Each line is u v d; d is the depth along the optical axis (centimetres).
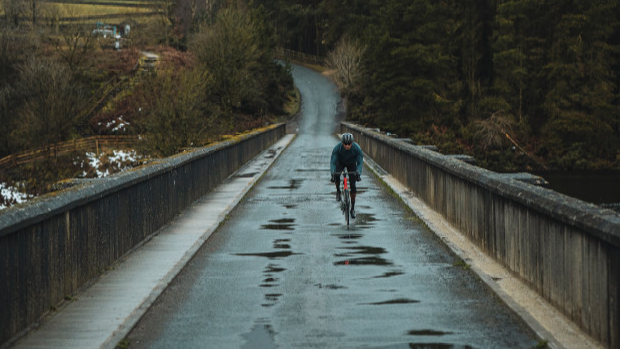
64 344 745
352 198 1681
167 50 10906
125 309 891
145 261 1230
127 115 7738
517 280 1036
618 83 9206
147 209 1491
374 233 1545
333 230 1597
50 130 6888
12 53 8256
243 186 2628
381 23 10788
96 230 1108
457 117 9256
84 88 8512
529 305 880
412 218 1777
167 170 1688
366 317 845
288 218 1809
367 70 10806
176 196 1852
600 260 709
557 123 8638
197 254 1311
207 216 1834
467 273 1110
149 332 795
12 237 766
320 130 10256
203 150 2319
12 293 762
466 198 1455
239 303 926
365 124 10369
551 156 8675
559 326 782
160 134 4003
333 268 1159
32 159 6800
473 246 1350
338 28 15012
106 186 1148
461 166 1518
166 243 1423
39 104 6888
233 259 1255
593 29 9144
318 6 16862
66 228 959
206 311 887
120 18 13100
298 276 1098
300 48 17738
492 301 920
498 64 9325
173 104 3988
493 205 1211
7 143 6994
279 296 963
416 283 1037
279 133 7362
